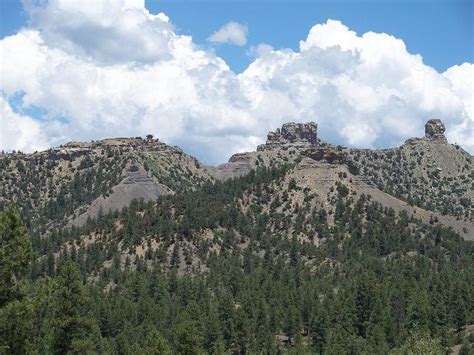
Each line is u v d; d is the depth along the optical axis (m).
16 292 55.75
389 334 179.62
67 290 76.94
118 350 160.62
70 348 76.94
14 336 53.72
